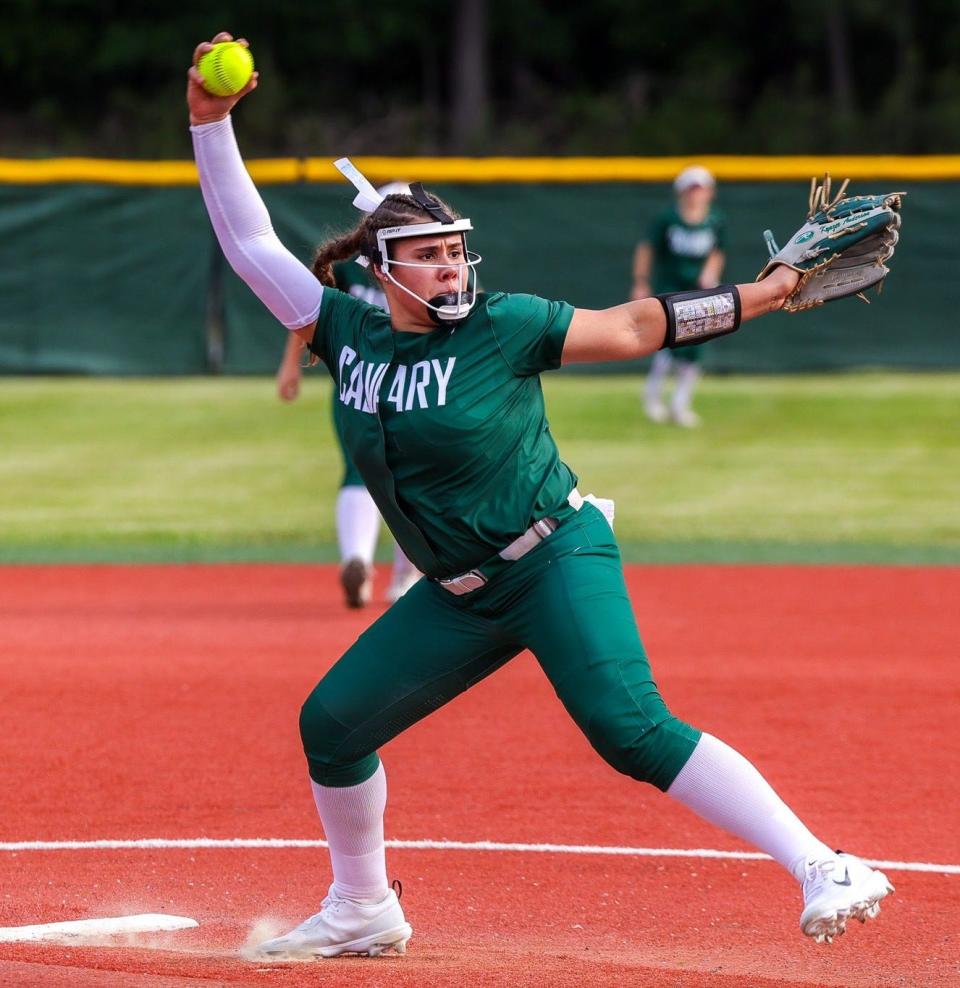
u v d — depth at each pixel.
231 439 64.06
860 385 72.81
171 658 33.06
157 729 27.44
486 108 139.25
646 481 56.25
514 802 23.34
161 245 73.69
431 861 20.70
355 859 16.67
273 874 20.12
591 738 15.02
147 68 144.00
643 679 14.91
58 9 141.25
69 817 22.56
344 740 16.03
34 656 33.25
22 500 54.41
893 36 146.75
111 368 74.25
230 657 33.16
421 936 17.89
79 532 49.62
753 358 74.56
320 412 68.50
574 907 19.00
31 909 18.64
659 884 19.89
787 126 133.38
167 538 48.81
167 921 18.17
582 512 15.51
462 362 14.84
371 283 33.28
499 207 73.31
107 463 60.03
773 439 63.09
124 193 73.25
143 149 130.62
